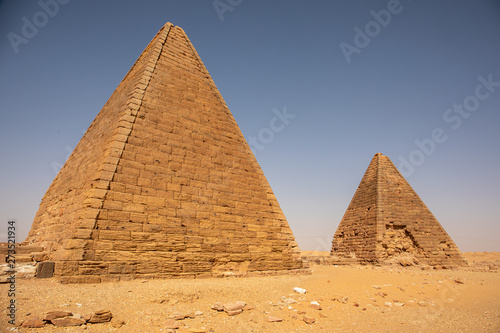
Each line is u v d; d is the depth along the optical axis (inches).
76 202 571.5
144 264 509.7
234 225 660.1
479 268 1441.9
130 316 329.1
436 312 479.2
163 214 566.3
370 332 361.7
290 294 494.9
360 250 1491.1
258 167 774.5
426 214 1552.7
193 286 458.3
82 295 367.9
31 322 273.0
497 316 463.2
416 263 1385.3
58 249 532.4
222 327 330.6
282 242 727.7
